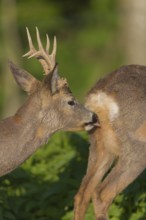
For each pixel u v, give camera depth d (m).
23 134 13.65
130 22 33.22
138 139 13.88
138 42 32.91
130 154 13.89
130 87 13.94
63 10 36.34
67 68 34.31
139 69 14.22
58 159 16.39
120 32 34.78
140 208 14.72
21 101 33.22
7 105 33.06
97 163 14.13
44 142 13.87
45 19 35.69
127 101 13.87
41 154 16.64
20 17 35.50
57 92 13.84
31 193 15.43
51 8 36.09
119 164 13.93
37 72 33.06
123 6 34.34
